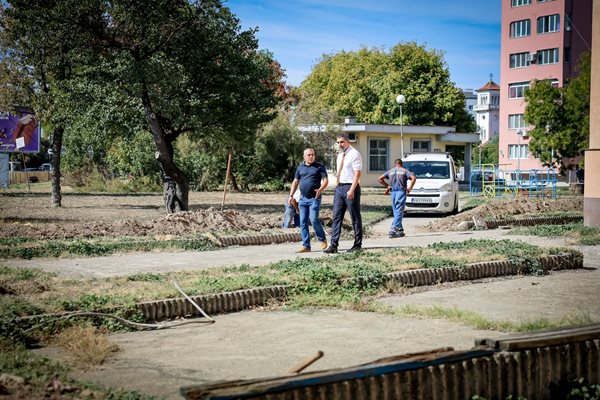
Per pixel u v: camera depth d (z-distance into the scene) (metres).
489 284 10.70
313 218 14.77
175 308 8.42
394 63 70.81
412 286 10.47
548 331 5.73
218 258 13.61
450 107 69.00
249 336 7.32
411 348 6.59
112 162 47.06
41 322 7.23
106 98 22.17
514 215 24.25
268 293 9.23
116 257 13.82
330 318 8.20
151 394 5.19
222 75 24.28
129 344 7.01
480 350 5.12
